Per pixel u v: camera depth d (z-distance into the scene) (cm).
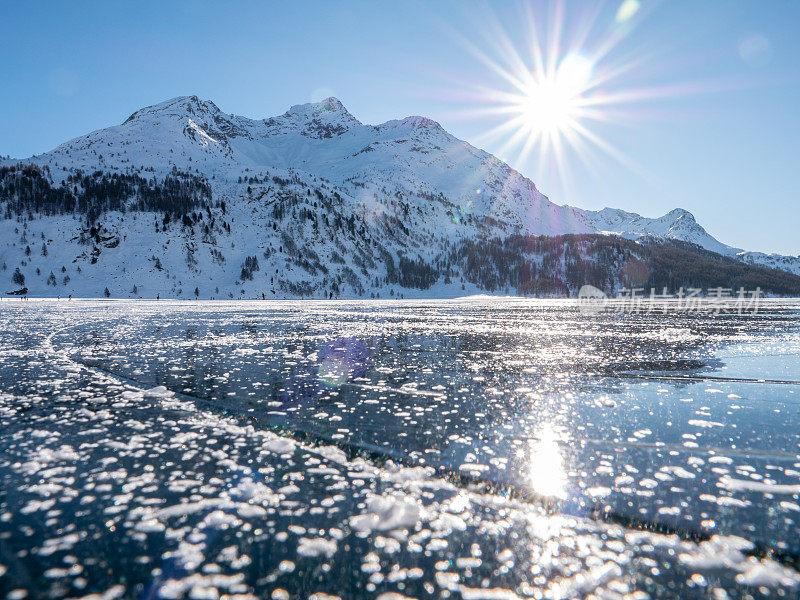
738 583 264
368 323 2602
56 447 495
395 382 890
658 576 271
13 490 387
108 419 608
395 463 456
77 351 1305
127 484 400
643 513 351
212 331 2009
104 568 275
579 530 325
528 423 608
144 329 2108
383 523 331
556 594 252
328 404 704
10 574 269
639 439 541
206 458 464
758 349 1434
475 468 443
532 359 1215
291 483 404
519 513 350
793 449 506
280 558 285
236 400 722
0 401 704
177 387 817
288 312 4016
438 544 304
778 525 333
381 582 261
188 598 246
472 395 780
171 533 315
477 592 252
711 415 654
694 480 418
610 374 997
